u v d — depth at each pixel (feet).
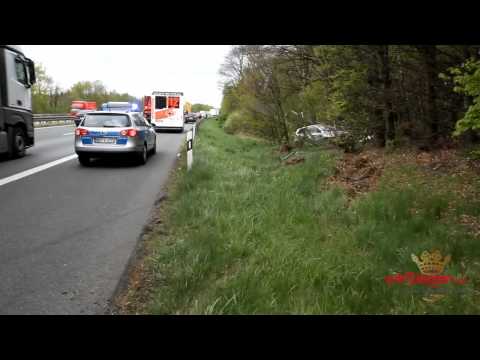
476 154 24.84
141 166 40.40
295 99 60.64
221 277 13.98
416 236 17.46
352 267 14.84
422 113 35.58
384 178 26.43
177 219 20.61
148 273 14.55
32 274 14.39
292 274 13.56
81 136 38.93
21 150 42.24
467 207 19.06
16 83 40.32
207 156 44.01
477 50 28.32
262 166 43.21
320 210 22.84
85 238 18.33
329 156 38.45
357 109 38.99
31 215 21.80
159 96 102.99
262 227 19.33
